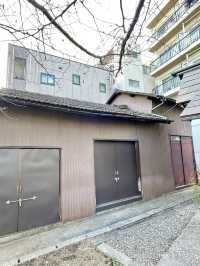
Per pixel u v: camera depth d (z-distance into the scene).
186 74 5.14
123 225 4.47
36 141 4.70
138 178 6.71
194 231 3.89
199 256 2.98
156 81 16.00
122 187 6.30
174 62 12.58
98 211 5.52
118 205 6.00
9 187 4.21
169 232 3.97
